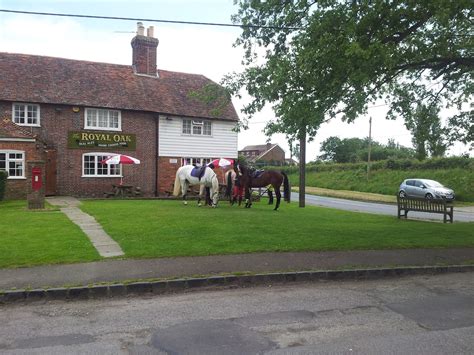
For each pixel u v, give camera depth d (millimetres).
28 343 4910
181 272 7703
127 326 5473
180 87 29750
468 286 7719
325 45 10477
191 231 11594
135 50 29250
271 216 15867
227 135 29828
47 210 16047
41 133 23422
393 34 10805
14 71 24266
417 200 17266
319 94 11391
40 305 6383
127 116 25984
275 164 86312
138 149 26344
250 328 5402
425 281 8094
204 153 28797
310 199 34281
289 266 8367
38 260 8297
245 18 12820
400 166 45375
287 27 12398
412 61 11859
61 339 5035
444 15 8961
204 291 7180
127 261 8414
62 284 6902
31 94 23203
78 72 26438
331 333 5254
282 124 11977
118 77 27688
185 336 5121
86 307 6293
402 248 10539
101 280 7137
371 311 6148
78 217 14156
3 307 6281
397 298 6859
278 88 11781
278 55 12594
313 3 11984
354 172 50562
